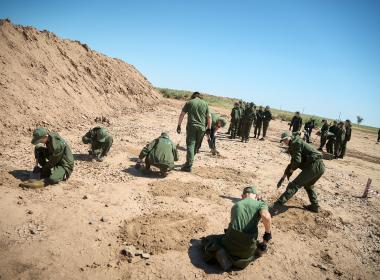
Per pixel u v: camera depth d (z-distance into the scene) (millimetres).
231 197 7113
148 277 4090
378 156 19750
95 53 21406
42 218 5059
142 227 5211
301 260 4949
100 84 18125
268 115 16812
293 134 6492
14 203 5324
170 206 6176
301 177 6328
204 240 4684
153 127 14930
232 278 4273
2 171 6441
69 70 15789
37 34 15367
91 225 5078
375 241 5914
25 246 4324
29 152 7934
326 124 16625
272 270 4582
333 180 10203
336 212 7109
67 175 6520
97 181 6922
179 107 26359
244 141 15664
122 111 17531
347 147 22703
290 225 6059
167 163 7492
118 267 4199
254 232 4309
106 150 8406
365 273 4840
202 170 8867
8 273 3797
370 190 9602
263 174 9461
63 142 6293
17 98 10492
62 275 3906
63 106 12594
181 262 4461
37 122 10328
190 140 8383
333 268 4855
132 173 7746
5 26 13180
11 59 11953
